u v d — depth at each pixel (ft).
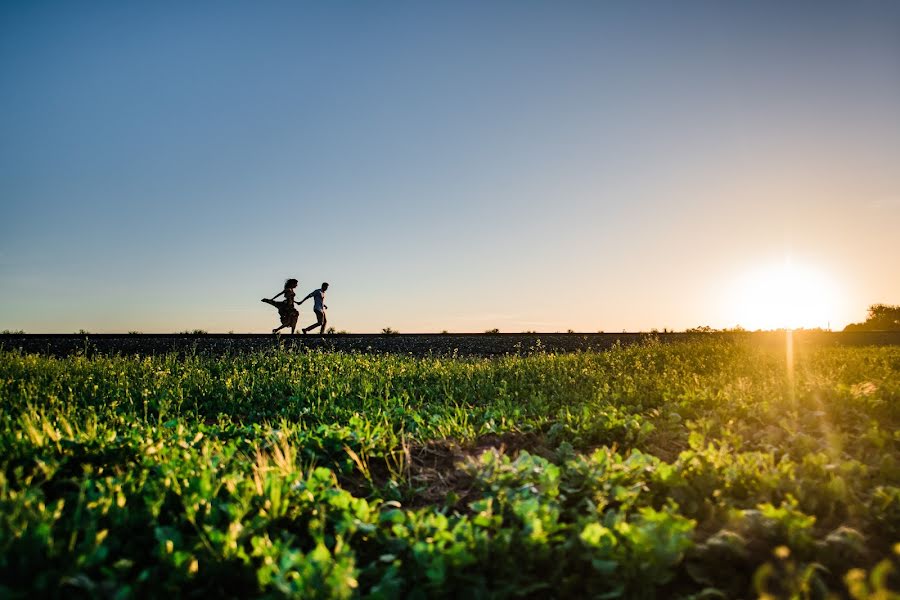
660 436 18.37
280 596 8.50
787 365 34.83
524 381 31.71
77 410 21.01
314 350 46.52
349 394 28.60
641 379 29.30
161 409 22.71
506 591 9.36
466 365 37.70
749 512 11.18
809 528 10.92
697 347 44.62
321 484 12.76
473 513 12.55
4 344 45.16
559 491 13.23
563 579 9.65
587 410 19.99
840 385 23.43
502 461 14.67
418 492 13.80
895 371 31.35
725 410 20.56
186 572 9.29
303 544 11.00
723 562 10.23
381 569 10.07
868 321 98.78
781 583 9.59
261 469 12.67
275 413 24.98
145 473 12.69
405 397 27.66
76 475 13.06
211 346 47.26
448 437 18.65
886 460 14.65
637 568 9.59
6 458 12.76
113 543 9.95
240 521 11.05
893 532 11.39
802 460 15.51
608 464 13.93
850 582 8.09
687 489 12.79
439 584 9.29
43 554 9.03
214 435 18.22
